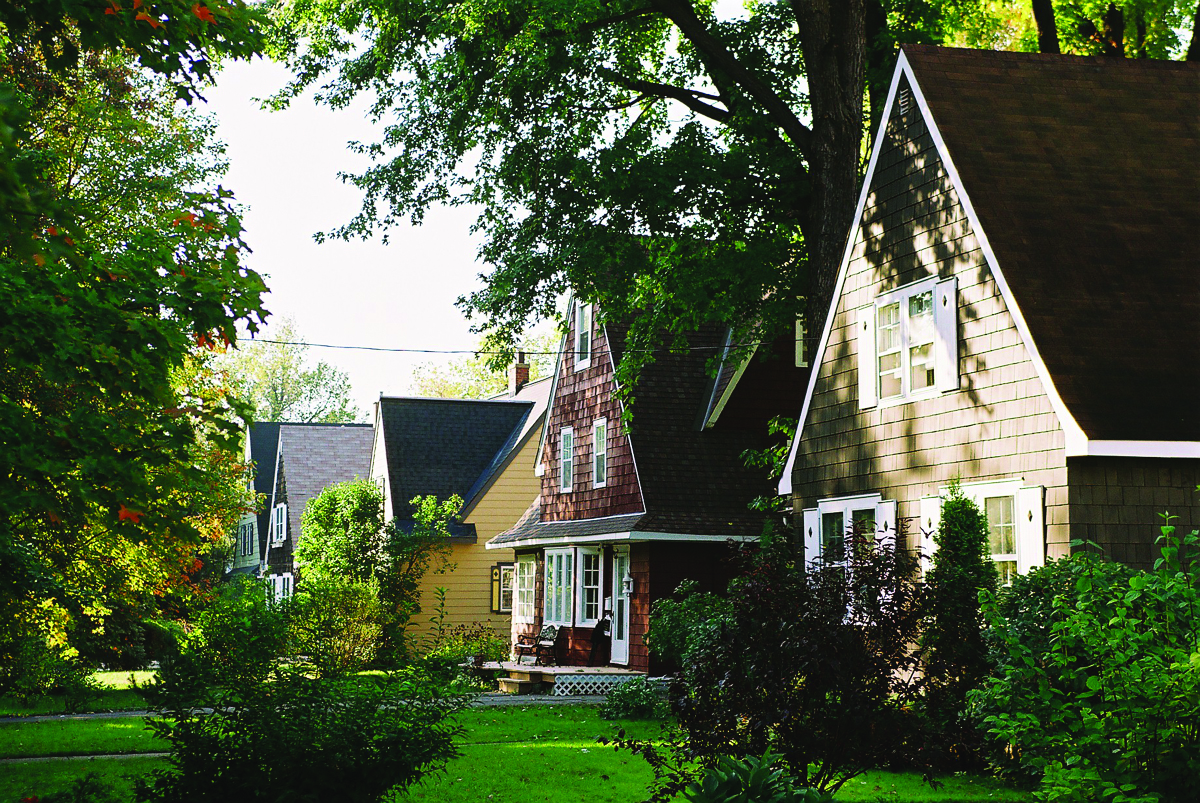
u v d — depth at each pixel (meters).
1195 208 17.03
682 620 22.48
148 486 6.69
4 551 10.06
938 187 17.72
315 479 51.22
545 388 45.78
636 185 23.09
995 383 16.08
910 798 12.08
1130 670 7.31
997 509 15.98
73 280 6.34
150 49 6.96
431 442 43.78
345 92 24.19
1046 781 7.64
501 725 19.55
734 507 28.45
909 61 18.42
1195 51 26.30
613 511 30.16
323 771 9.53
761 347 26.94
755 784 7.42
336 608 29.78
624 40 26.14
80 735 17.98
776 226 25.70
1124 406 14.57
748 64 25.80
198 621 13.33
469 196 24.95
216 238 7.23
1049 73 18.67
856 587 9.55
